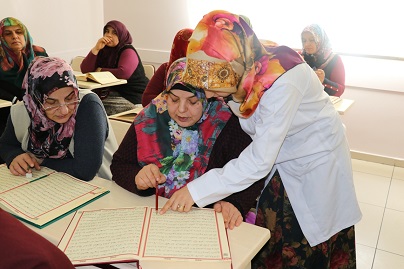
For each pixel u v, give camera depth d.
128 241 0.92
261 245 0.98
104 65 3.61
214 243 0.93
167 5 4.19
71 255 0.87
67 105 1.39
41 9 3.90
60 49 4.20
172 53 2.48
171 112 1.20
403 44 3.28
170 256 0.87
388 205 2.80
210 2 3.92
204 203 1.09
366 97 3.51
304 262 1.42
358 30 3.39
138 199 1.17
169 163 1.26
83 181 1.28
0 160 1.88
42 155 1.46
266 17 3.69
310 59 3.21
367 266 2.11
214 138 1.26
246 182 1.09
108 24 3.54
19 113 1.49
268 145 1.06
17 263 0.47
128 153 1.29
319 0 3.47
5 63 2.99
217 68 0.99
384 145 3.55
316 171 1.32
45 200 1.14
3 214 0.52
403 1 3.20
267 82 1.06
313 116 1.26
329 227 1.37
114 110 3.17
